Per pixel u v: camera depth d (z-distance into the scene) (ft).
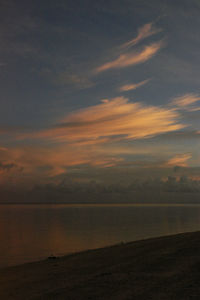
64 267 62.34
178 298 32.71
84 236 209.36
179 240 86.28
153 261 57.26
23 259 110.93
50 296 37.27
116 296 34.86
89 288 39.73
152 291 36.22
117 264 58.44
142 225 320.09
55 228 292.40
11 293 41.81
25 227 310.04
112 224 342.03
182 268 48.55
